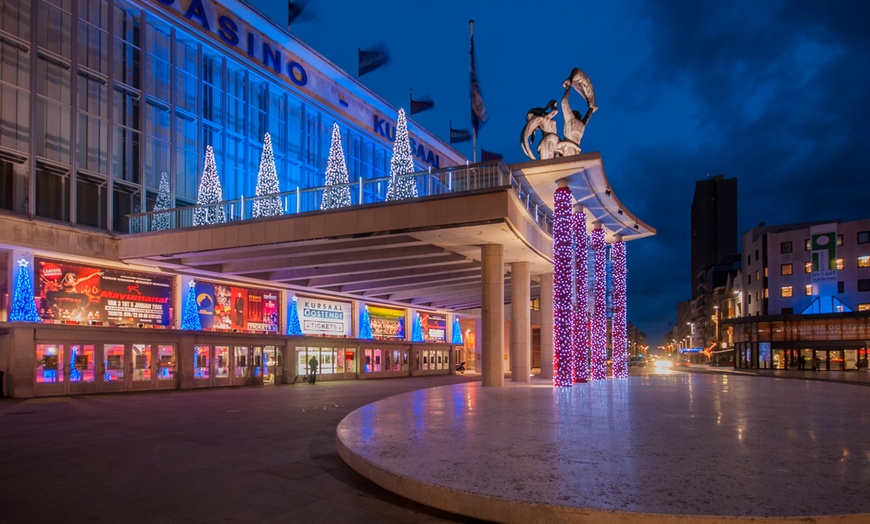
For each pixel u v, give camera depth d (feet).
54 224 79.82
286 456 33.37
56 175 82.07
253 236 74.79
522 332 95.14
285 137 129.18
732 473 23.98
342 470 29.53
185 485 26.50
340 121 146.82
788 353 219.41
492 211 63.46
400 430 35.63
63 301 81.00
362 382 114.83
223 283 104.47
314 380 108.37
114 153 90.63
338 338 120.88
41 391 73.31
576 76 91.40
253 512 22.30
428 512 22.25
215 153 110.83
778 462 26.21
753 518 17.92
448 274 109.09
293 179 131.13
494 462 26.17
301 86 133.18
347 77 146.82
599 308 109.70
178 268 91.20
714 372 185.06
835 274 215.51
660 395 66.08
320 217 70.85
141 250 83.71
